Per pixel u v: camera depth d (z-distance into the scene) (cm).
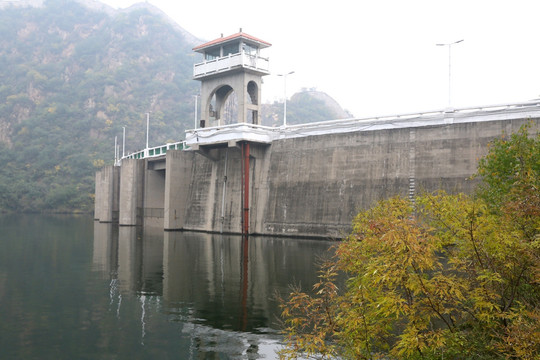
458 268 1237
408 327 1069
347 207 4481
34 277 2709
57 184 15375
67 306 2050
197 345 1573
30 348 1553
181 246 4225
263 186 5284
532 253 1109
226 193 5669
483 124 3791
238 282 2497
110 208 8856
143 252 3812
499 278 1104
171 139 18825
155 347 1560
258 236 5088
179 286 2425
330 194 4647
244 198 5272
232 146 5253
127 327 1759
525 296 1211
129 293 2286
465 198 1341
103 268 3016
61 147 17238
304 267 2916
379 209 1341
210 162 5991
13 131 18762
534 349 950
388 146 4309
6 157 16662
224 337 1642
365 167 4428
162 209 7338
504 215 1287
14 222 8681
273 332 1686
